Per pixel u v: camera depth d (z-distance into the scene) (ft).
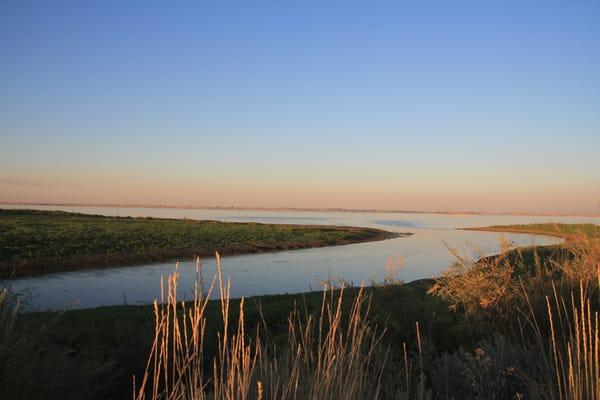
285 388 13.67
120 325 30.19
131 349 24.44
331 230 246.88
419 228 355.15
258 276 92.68
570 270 26.66
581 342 17.24
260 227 245.86
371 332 23.36
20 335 18.69
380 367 17.74
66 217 256.73
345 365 15.15
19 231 147.84
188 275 94.48
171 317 30.68
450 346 23.24
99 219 250.37
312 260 127.24
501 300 25.98
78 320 33.99
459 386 16.72
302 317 30.60
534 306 23.72
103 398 20.26
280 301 43.16
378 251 157.17
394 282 39.34
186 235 175.42
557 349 17.08
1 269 97.60
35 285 81.66
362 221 525.34
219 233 193.67
